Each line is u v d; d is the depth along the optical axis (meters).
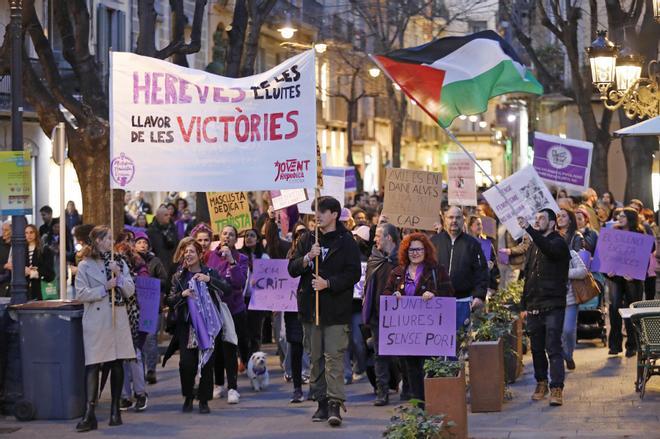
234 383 20.94
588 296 23.52
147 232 28.86
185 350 19.89
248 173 18.73
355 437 17.44
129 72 18.89
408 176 24.55
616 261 24.78
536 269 19.98
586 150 28.12
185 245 20.31
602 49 24.98
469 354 19.50
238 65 34.88
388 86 71.38
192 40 30.52
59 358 19.22
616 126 63.25
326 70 89.25
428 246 17.88
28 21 27.73
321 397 18.92
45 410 19.28
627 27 41.28
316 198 18.56
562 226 23.81
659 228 29.50
